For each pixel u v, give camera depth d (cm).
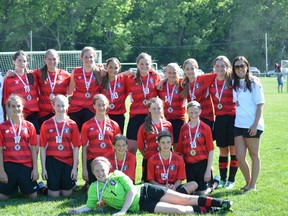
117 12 6438
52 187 818
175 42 7094
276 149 1197
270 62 7144
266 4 6931
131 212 708
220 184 883
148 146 836
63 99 830
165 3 6956
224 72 875
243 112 819
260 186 848
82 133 834
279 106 2348
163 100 909
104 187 714
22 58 891
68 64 2772
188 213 695
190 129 828
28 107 897
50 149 823
